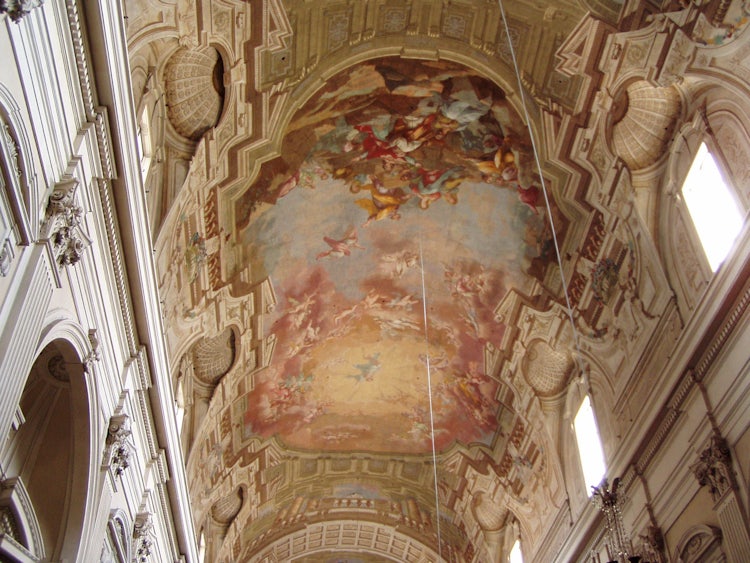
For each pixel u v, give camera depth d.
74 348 11.19
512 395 21.95
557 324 19.30
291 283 20.86
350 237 20.36
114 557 14.35
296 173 18.33
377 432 26.47
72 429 12.21
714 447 12.94
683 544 13.69
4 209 8.38
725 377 13.12
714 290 13.14
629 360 16.78
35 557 11.23
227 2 14.07
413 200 19.59
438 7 15.67
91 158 10.90
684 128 14.81
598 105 15.74
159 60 13.95
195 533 21.70
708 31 13.38
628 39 14.54
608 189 16.55
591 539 17.73
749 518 11.95
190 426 20.16
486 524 25.31
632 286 16.56
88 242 11.02
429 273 21.17
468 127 17.75
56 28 9.39
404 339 23.17
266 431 25.17
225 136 16.22
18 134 8.47
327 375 24.25
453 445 25.45
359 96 17.22
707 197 14.13
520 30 15.59
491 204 19.08
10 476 11.87
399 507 28.84
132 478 15.10
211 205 17.06
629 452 15.98
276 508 28.39
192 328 18.44
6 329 8.63
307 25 15.35
